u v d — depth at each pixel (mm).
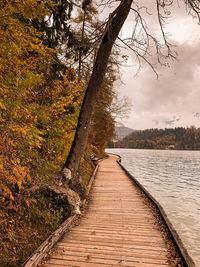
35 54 4574
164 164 37625
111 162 22078
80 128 6289
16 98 3338
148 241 3779
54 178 5238
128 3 5832
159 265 3008
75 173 6148
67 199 4715
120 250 3422
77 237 3900
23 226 3436
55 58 6273
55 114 5301
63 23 6836
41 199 4309
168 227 4223
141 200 6691
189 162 43906
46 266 2918
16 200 3654
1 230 3006
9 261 2686
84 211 5531
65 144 6840
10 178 3100
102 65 6238
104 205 6129
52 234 3654
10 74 3311
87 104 6324
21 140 3559
